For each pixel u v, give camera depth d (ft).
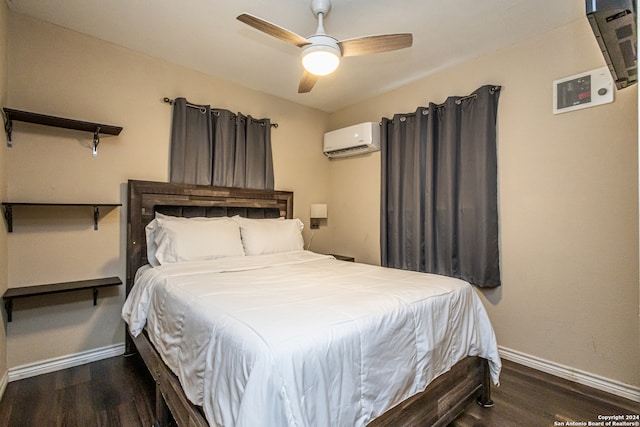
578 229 7.25
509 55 8.42
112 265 8.39
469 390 5.92
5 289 6.82
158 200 8.94
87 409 5.98
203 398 3.90
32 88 7.31
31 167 7.29
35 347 7.32
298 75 10.28
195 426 4.10
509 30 7.72
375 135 11.63
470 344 5.93
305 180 13.09
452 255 9.30
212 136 10.07
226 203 10.29
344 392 3.77
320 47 6.04
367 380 4.09
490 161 8.52
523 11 6.97
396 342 4.57
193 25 7.61
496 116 8.63
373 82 10.80
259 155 11.30
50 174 7.54
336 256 12.88
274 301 4.89
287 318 4.09
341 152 12.85
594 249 7.03
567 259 7.41
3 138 6.69
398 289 5.67
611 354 6.77
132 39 8.23
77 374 7.35
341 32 7.78
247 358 3.34
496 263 8.50
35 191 7.34
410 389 4.67
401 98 11.19
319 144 13.64
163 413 5.44
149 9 7.01
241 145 10.71
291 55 9.02
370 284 6.13
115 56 8.47
